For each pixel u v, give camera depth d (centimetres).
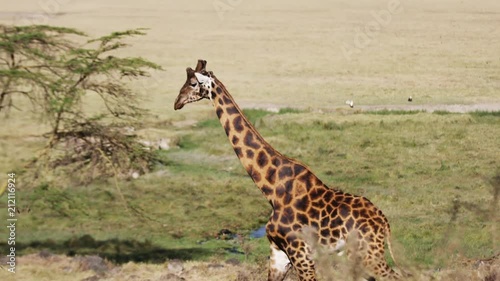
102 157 6162
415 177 7762
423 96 12675
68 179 6856
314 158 8531
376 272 3048
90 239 6100
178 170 8000
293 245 3111
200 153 8706
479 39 17862
